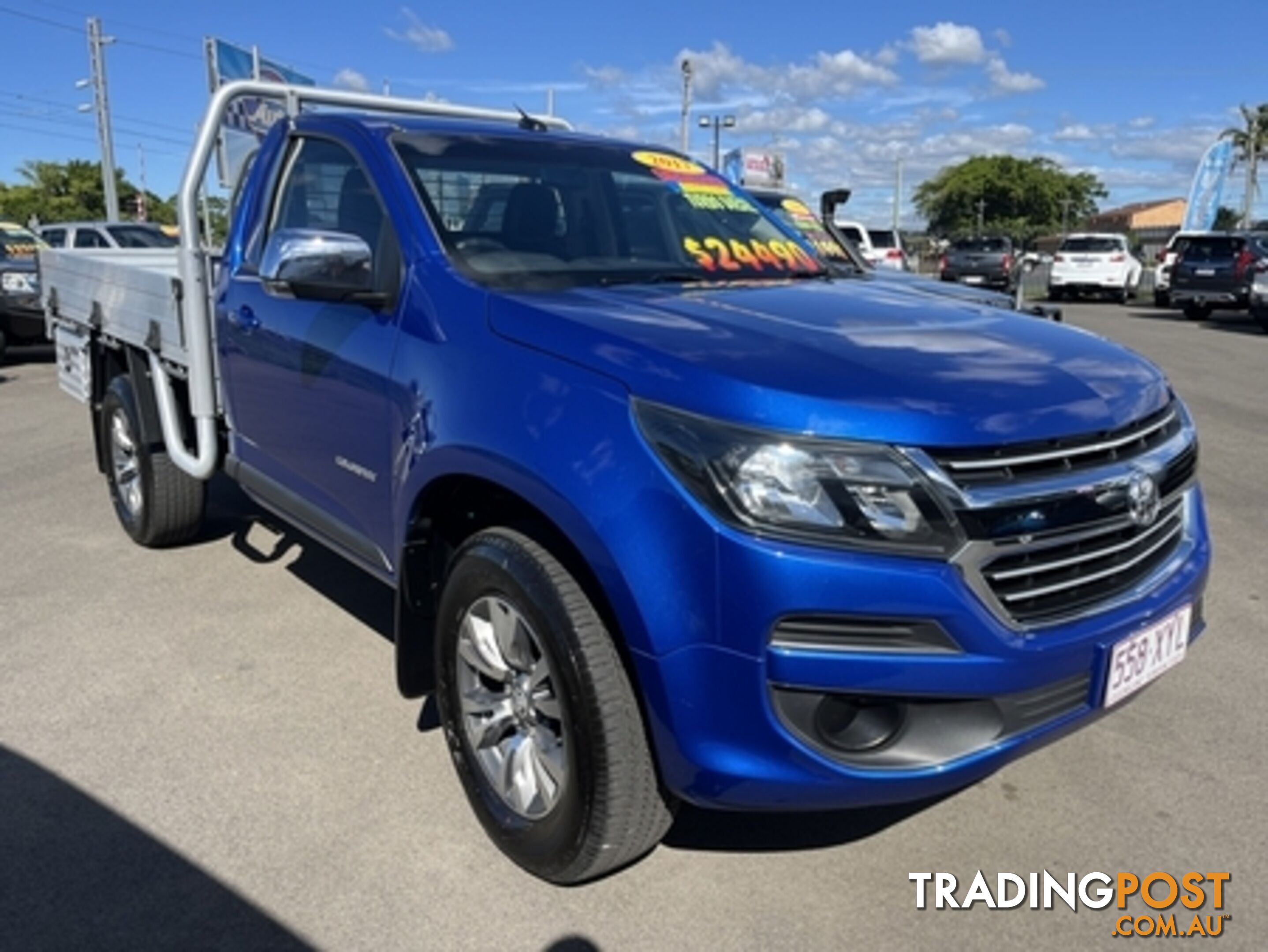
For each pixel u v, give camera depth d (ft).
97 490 21.15
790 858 9.27
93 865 9.03
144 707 11.83
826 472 7.03
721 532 7.07
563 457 7.79
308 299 10.16
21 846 9.26
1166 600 8.48
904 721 7.45
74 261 18.39
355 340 10.43
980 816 9.93
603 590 7.59
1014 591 7.50
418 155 11.16
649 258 11.53
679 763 7.49
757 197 32.50
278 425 12.27
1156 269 86.89
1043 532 7.45
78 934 8.20
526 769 8.87
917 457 7.09
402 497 9.64
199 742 11.09
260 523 18.67
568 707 7.96
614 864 8.33
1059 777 10.59
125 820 9.67
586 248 11.34
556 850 8.39
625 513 7.39
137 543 17.46
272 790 10.20
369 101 14.67
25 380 36.91
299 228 12.03
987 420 7.32
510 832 8.88
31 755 10.77
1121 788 10.41
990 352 8.48
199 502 16.60
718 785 7.38
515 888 8.80
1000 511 7.27
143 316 15.07
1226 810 10.02
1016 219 267.80
